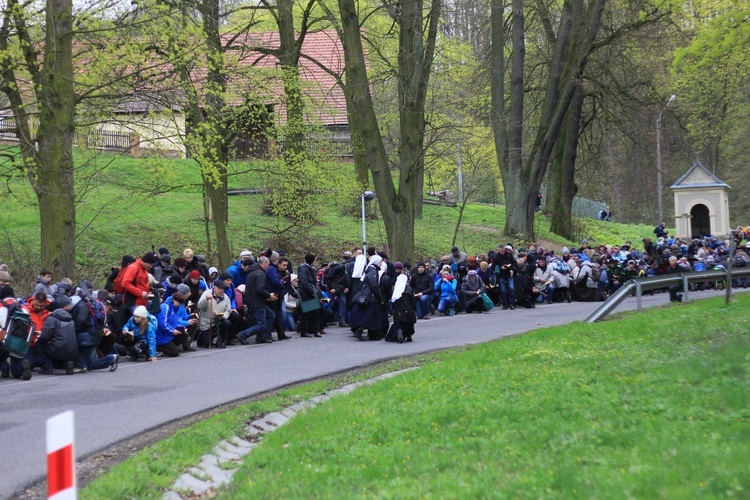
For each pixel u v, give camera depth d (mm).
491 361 11758
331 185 27641
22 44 17797
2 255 22688
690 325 13641
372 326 16547
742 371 8719
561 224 40219
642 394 8148
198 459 7488
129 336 14344
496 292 23562
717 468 5270
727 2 15641
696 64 16156
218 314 15961
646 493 4938
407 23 24719
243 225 30250
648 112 37438
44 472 7152
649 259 28750
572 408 7777
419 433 7617
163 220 29828
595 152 40469
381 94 37781
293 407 9930
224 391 11102
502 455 6371
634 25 31719
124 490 6332
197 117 20453
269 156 27766
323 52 40844
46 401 10539
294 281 17859
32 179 18500
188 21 19578
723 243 36062
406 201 24562
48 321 12844
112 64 18984
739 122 51188
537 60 37844
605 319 17484
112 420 9305
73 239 18062
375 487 5973
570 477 5391
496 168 41719
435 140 26078
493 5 33062
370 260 16891
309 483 6289
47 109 17750
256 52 28469
